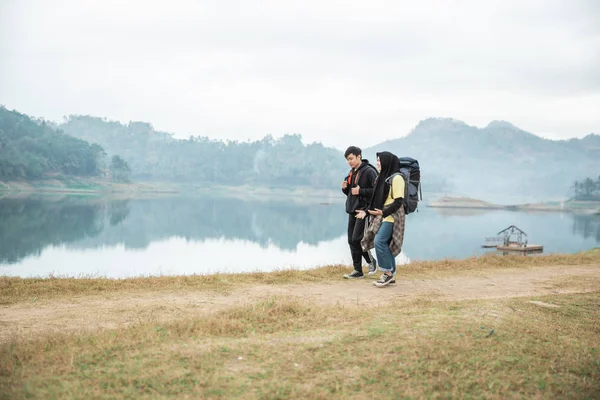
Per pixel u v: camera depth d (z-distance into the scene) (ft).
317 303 23.76
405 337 16.65
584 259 44.73
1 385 12.59
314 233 272.51
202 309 22.98
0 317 20.98
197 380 13.11
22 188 563.48
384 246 28.32
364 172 29.58
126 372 13.55
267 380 13.28
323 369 14.11
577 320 20.88
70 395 12.05
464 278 33.60
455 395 12.84
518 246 183.01
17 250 165.07
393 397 12.65
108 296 25.58
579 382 13.97
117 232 238.07
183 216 357.20
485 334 17.22
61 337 16.72
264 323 18.89
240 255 165.99
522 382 13.80
